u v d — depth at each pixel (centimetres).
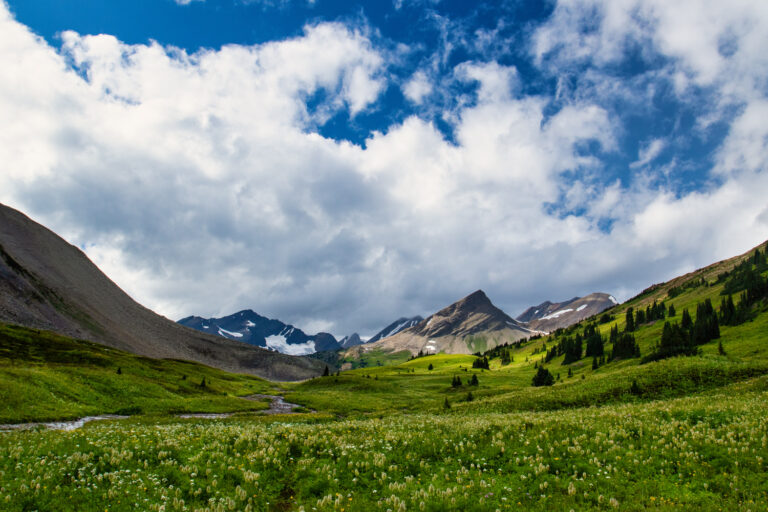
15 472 1230
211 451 1519
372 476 1361
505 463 1463
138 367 9019
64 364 7806
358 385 12212
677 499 1162
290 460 1463
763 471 1276
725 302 14500
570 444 1603
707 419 1900
